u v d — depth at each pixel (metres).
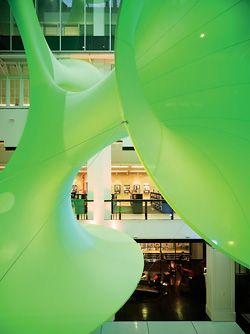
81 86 5.45
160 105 3.46
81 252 3.92
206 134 3.01
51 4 10.62
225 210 2.35
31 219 3.35
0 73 11.26
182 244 15.64
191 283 12.92
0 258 3.15
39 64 3.69
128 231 10.04
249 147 2.79
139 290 12.54
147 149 2.12
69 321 3.04
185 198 2.19
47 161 3.36
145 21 3.01
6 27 10.44
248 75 3.05
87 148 3.30
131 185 21.69
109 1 10.62
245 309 11.06
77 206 10.59
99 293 3.43
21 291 3.10
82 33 10.63
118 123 3.14
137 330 10.02
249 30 3.03
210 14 3.12
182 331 9.95
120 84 2.02
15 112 11.14
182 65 3.42
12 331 2.89
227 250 2.20
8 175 3.49
